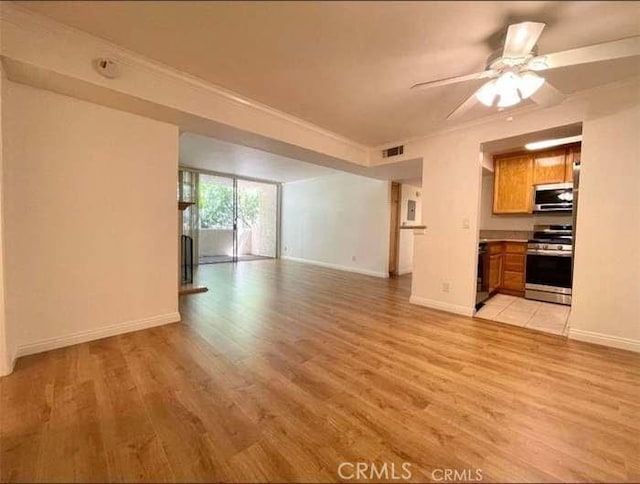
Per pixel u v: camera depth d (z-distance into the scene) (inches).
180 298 154.8
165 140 109.4
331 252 277.1
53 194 87.4
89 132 92.8
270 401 66.2
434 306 143.9
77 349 90.0
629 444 54.7
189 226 275.3
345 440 54.7
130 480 45.2
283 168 249.1
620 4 61.0
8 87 78.3
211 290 174.4
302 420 60.0
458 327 117.1
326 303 149.9
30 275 84.6
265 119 119.0
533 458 51.1
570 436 56.6
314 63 86.2
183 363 82.9
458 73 90.4
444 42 75.3
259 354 89.9
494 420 61.0
